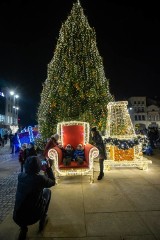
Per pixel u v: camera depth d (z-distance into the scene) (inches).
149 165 432.5
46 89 602.2
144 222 177.8
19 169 432.1
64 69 557.9
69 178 334.3
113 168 408.8
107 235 159.5
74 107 543.8
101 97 560.1
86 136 372.8
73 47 565.9
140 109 2709.2
